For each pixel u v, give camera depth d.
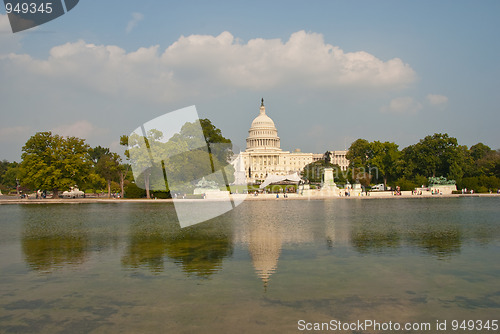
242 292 17.84
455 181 114.44
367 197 95.94
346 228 37.16
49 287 18.95
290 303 16.44
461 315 15.19
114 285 19.14
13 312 15.81
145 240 31.55
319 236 32.44
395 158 133.62
